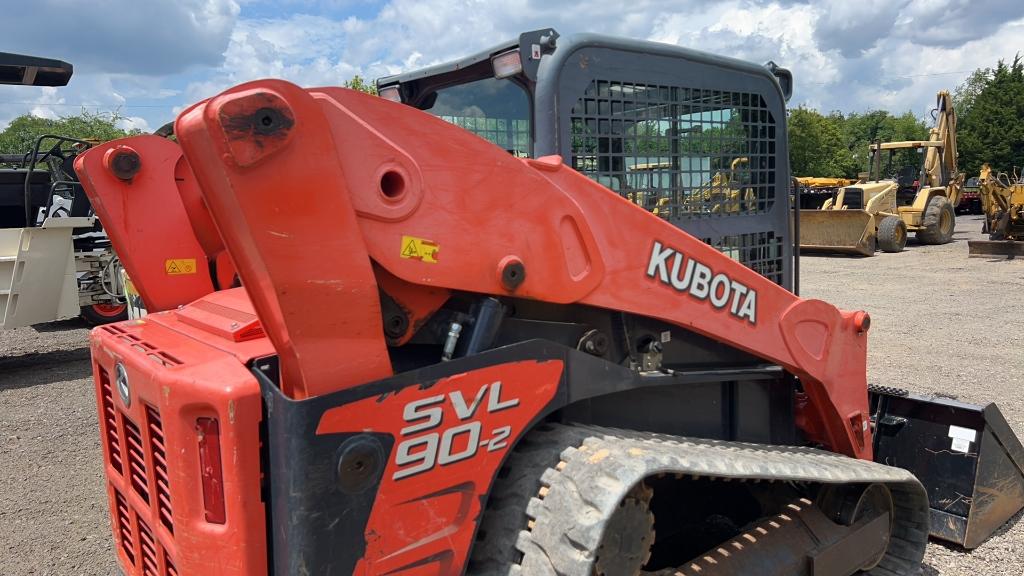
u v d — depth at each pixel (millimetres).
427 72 3021
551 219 2070
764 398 3062
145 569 2367
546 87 2412
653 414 2699
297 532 1646
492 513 2031
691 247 2441
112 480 2506
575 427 2193
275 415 1684
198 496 1836
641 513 2043
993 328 8625
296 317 1629
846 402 3115
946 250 17547
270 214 1568
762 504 3045
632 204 2287
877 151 20469
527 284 2029
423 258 1829
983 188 16703
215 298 2602
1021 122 46500
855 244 16406
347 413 1679
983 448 3484
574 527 1830
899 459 3688
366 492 1720
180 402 1808
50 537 3855
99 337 2406
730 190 3018
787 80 3277
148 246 2734
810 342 2896
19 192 9188
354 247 1691
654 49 2680
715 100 2920
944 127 20203
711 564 2482
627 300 2283
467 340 1976
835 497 2910
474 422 1896
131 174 2688
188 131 1527
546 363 2053
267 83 1553
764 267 3191
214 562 1808
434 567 1856
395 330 1925
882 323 9039
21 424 5812
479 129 2879
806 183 21000
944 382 6332
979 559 3414
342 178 1661
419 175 1804
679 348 2674
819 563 2680
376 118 1753
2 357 8375
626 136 2613
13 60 6562
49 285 7941
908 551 3105
